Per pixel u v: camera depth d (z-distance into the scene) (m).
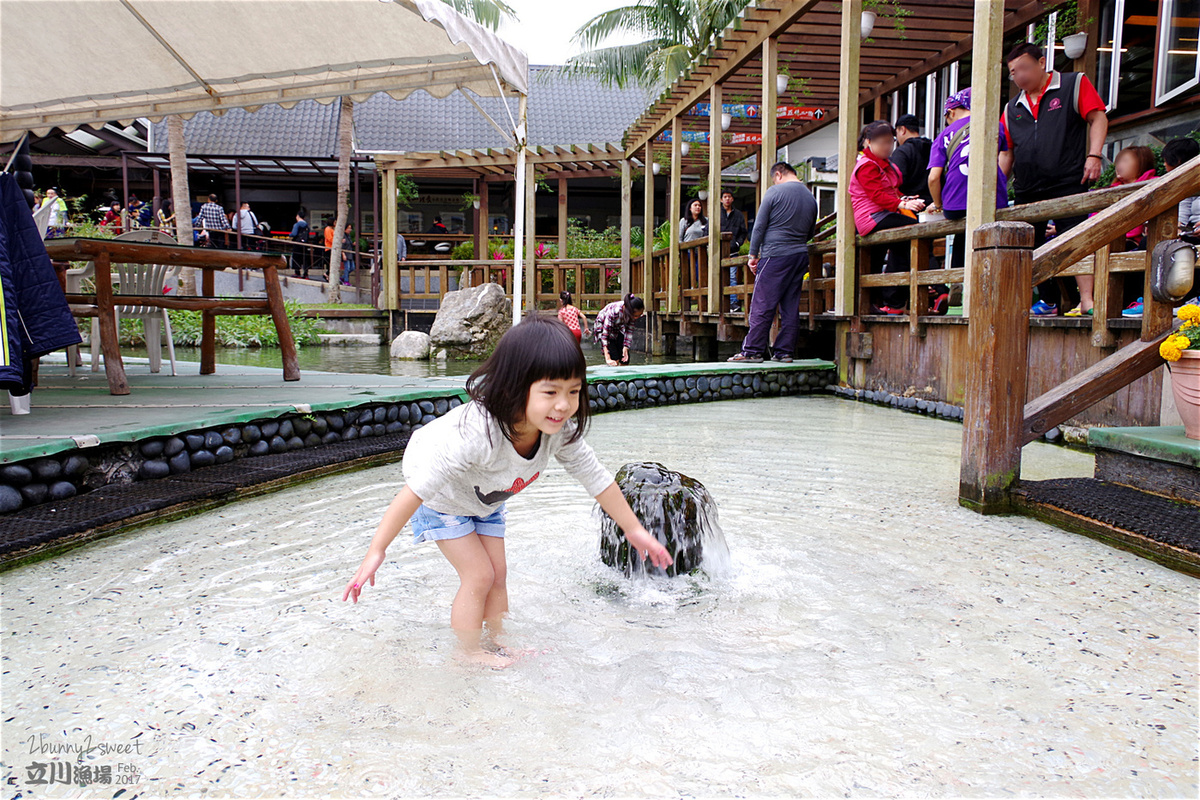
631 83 23.58
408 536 3.09
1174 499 3.17
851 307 7.40
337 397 5.03
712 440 5.24
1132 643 2.07
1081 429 4.77
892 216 7.01
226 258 5.76
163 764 1.52
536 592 2.45
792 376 7.97
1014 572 2.63
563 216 18.69
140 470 3.69
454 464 1.99
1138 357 3.49
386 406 5.18
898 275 6.71
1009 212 5.20
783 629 2.17
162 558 2.80
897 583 2.53
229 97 7.34
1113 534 2.89
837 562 2.73
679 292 12.11
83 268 7.09
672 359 12.76
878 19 8.20
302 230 23.12
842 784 1.45
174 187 15.07
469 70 6.88
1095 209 4.56
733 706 1.73
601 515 2.74
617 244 20.78
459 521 2.11
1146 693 1.80
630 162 15.56
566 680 1.86
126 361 8.40
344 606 2.33
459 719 1.68
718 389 7.57
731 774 1.48
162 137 21.17
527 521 3.26
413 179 22.67
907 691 1.81
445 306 13.24
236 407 4.48
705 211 14.34
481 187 21.66
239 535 3.10
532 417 1.88
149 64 6.70
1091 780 1.47
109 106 7.50
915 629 2.16
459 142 22.38
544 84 22.52
